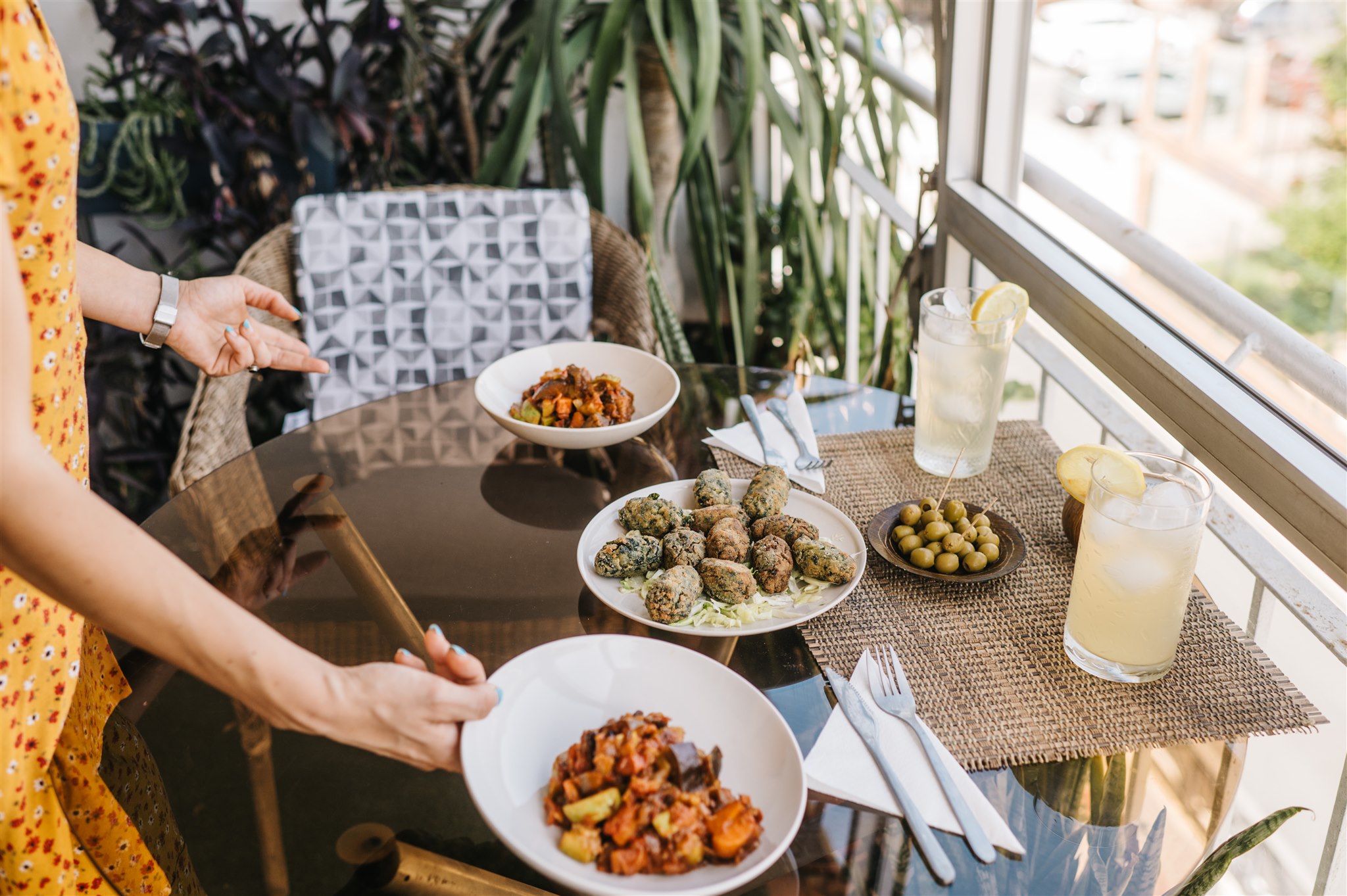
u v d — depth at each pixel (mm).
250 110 2207
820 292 2344
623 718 683
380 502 1069
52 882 746
